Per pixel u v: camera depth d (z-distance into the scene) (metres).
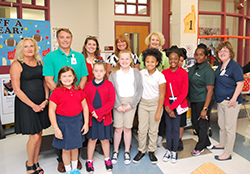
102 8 4.42
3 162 2.31
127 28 4.78
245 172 2.05
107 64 2.52
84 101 1.97
